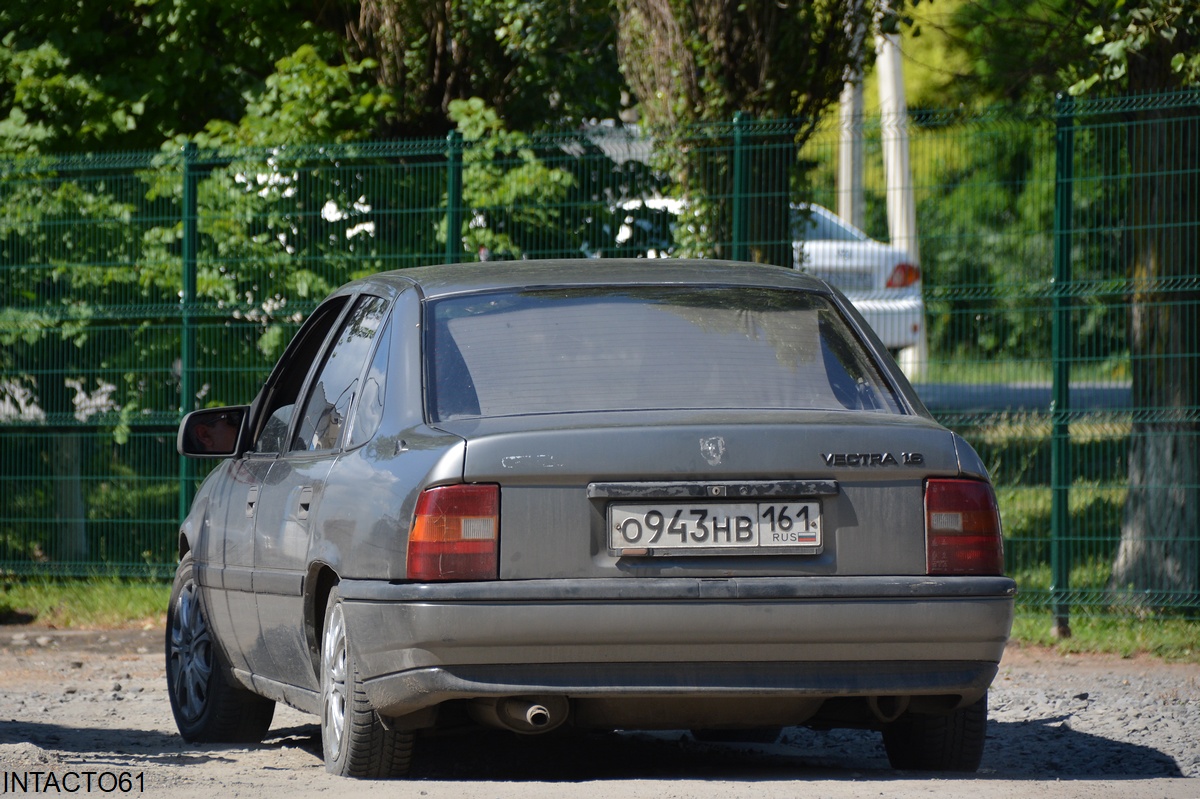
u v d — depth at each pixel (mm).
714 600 17203
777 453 17594
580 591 17078
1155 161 39406
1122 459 40219
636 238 43344
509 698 17469
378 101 53406
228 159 46125
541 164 43781
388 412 19266
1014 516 40594
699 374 19281
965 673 17938
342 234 45438
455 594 17062
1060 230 39188
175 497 46375
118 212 47188
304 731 27344
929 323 40750
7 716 29734
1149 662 36438
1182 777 22781
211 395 46406
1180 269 39625
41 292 47625
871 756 24562
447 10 56312
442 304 20328
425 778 20172
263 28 56250
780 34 43000
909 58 50312
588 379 19078
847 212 45438
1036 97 47750
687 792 17281
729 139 42031
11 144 53844
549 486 17375
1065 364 39250
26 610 45031
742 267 21938
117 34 57000
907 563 17797
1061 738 26781
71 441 47094
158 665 37844
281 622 21281
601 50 58469
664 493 17422
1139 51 39375
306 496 20422
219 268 46125
